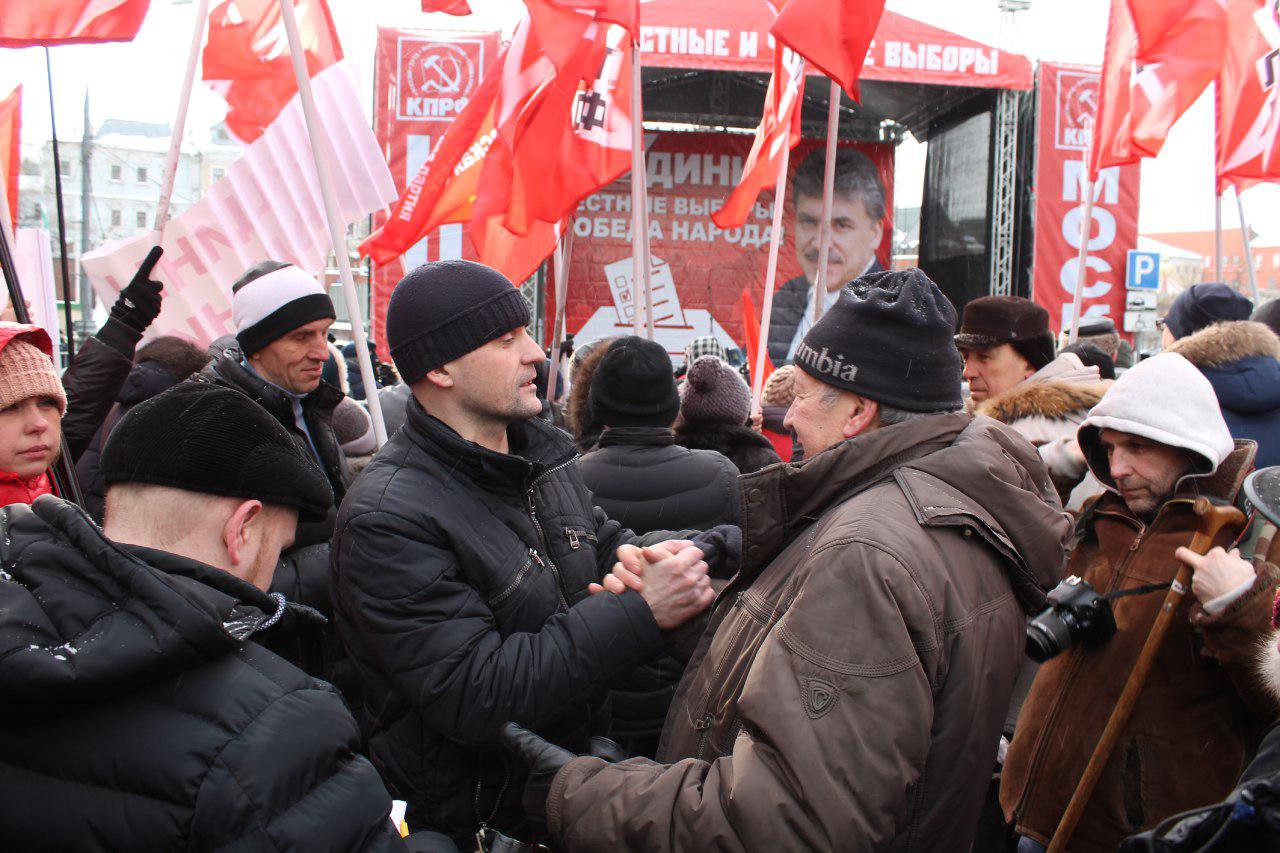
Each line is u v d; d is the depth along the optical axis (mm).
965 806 1301
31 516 1099
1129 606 1934
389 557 1583
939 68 11953
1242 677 1662
